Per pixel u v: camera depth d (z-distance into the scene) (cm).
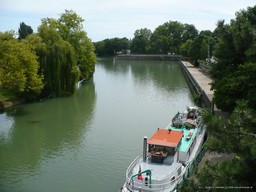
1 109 5128
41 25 6469
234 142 1067
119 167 2952
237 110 1097
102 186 2592
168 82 8819
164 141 2566
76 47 7850
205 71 9619
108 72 11819
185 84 8419
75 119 4628
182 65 14038
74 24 7900
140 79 9525
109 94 6738
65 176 2778
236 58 3728
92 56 8306
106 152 3325
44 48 5916
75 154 3284
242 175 1074
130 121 4525
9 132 4016
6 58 4897
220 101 3194
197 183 1135
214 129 1093
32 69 5259
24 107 5366
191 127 3278
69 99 6066
